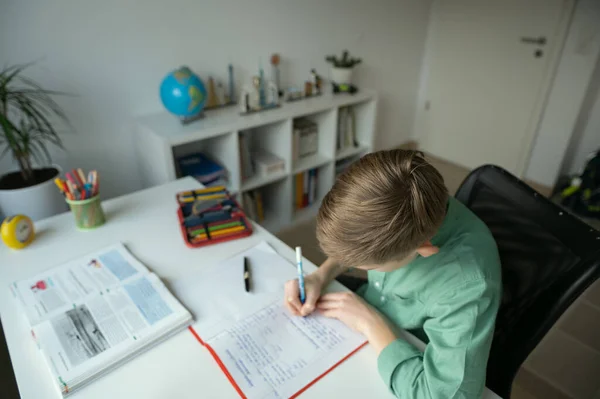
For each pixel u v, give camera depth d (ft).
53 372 2.28
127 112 6.19
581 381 4.98
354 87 7.97
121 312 2.71
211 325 2.67
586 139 9.32
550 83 8.79
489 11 9.22
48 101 5.42
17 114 5.23
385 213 2.00
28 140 4.99
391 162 2.14
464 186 3.42
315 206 8.47
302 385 2.28
